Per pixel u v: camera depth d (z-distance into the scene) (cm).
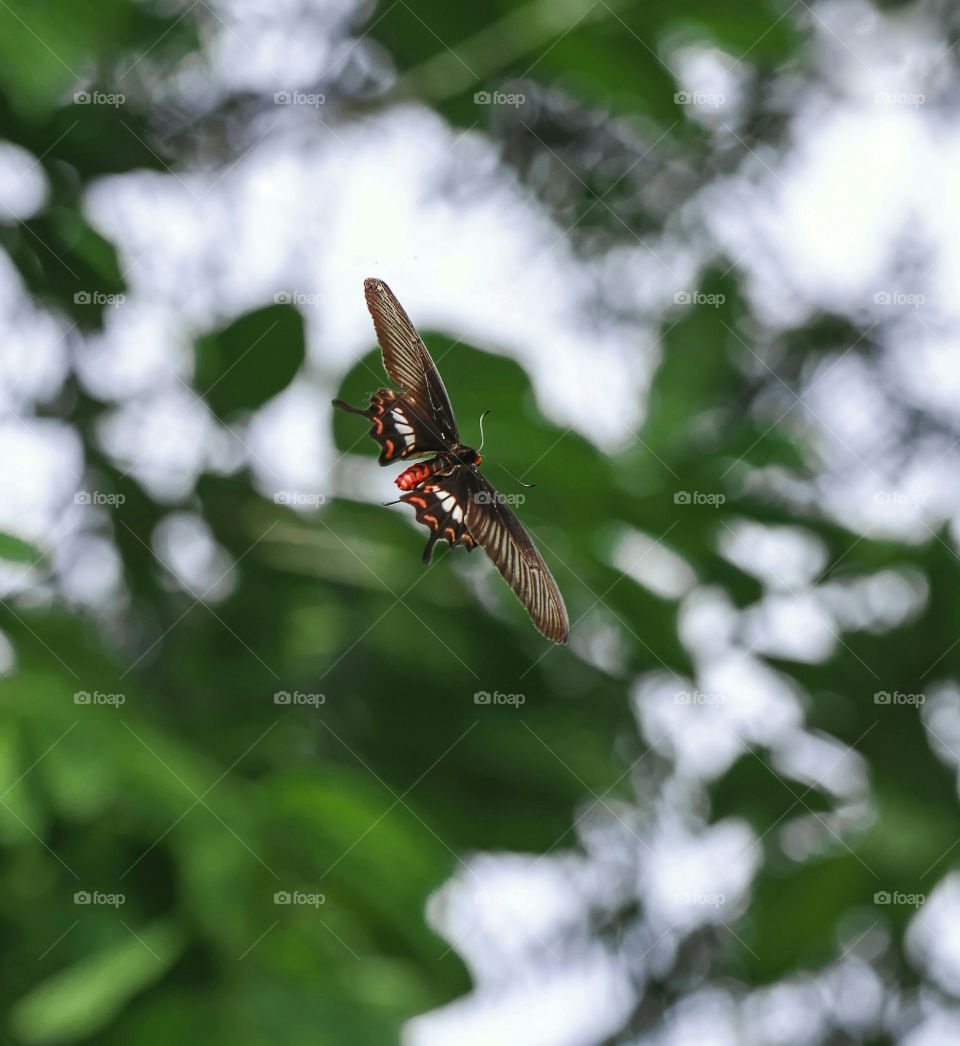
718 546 205
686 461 205
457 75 208
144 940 186
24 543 192
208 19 207
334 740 199
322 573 203
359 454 203
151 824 188
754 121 218
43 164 203
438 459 186
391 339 186
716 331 209
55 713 189
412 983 188
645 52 207
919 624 206
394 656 201
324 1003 187
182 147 208
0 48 194
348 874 189
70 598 202
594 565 203
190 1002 186
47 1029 185
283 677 200
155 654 201
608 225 215
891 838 203
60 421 203
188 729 196
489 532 186
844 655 206
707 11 206
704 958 210
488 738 200
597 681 203
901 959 209
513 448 200
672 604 203
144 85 206
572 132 216
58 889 187
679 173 217
